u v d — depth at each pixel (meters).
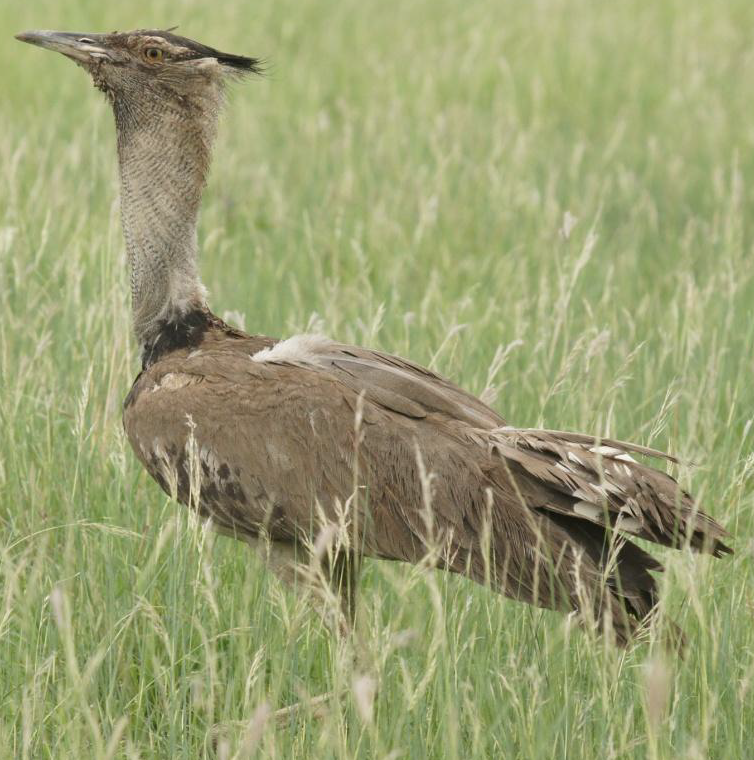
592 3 23.45
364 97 18.23
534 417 9.68
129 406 7.86
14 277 10.95
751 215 14.53
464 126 16.55
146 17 20.61
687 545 6.70
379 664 6.43
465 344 10.33
